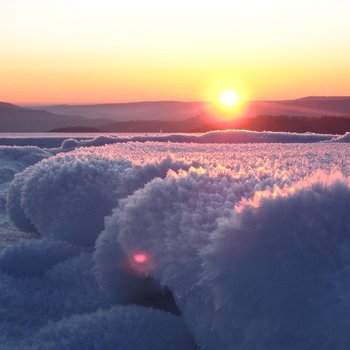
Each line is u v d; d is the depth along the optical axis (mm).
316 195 2250
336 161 8672
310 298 1973
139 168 5352
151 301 3768
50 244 5090
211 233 2531
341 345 1840
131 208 3469
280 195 2328
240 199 3172
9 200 7184
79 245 5422
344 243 2049
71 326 3246
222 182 3643
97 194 5543
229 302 2191
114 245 3770
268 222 2207
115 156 8305
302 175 4770
